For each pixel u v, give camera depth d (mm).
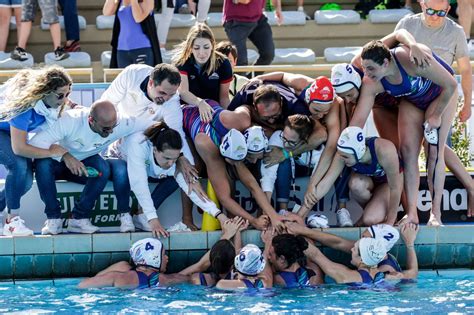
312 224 17156
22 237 16578
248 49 25750
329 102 16578
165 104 17125
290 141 16719
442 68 16531
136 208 17875
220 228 17344
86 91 19234
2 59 24531
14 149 16156
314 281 16203
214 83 17766
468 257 17328
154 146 16422
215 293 15523
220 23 26250
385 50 16234
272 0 25172
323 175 17094
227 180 17219
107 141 16641
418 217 18266
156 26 24531
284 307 14625
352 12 26922
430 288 15883
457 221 18344
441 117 17344
